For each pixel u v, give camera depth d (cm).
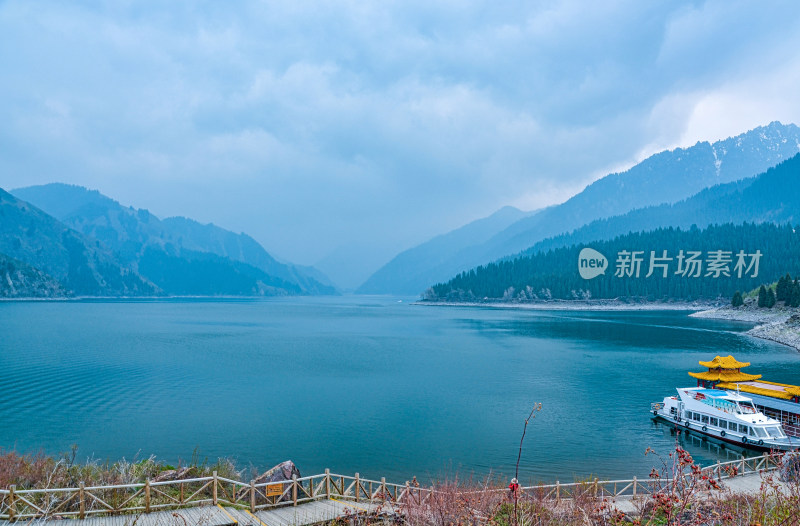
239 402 5812
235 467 3772
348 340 12544
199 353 9812
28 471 2545
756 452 4291
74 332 13550
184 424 4925
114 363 8438
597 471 3753
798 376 7769
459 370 8038
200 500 2234
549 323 18650
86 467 2800
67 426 4822
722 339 12725
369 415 5288
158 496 2331
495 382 7094
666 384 7000
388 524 1869
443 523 1532
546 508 1959
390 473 3697
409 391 6462
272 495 2280
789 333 12462
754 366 8700
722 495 1712
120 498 2253
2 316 19588
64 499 2191
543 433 4697
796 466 1914
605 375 7625
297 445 4322
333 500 2414
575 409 5591
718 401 4719
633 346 11269
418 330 15725
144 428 4778
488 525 1517
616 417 5278
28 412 5303
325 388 6631
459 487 2758
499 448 4278
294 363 8694
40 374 7369
